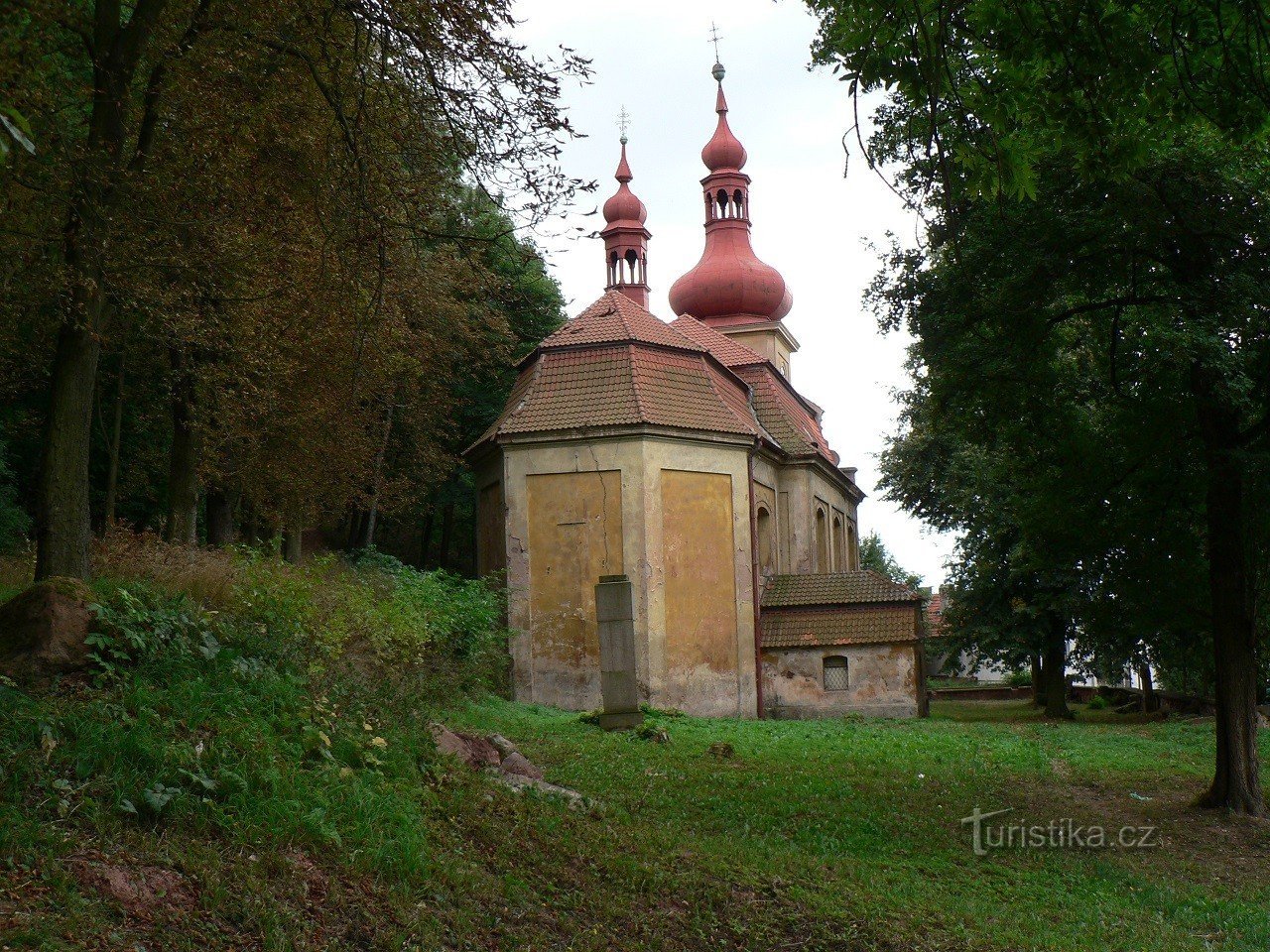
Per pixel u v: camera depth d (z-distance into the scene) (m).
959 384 16.36
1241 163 14.48
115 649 9.18
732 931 8.55
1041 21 8.62
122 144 12.29
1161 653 25.16
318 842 7.53
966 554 37.06
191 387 19.08
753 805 13.52
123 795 6.99
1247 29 8.73
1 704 7.70
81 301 11.73
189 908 6.29
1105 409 17.61
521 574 28.17
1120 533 17.22
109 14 12.06
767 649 30.09
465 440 39.19
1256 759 15.98
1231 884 12.41
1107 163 9.54
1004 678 77.19
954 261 15.98
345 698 10.77
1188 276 15.65
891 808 14.30
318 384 20.70
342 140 12.65
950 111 9.48
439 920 7.18
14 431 26.84
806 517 34.44
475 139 11.98
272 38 12.43
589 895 8.52
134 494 31.02
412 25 11.73
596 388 29.16
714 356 32.22
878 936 8.91
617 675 20.70
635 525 27.84
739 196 47.53
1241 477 15.46
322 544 38.12
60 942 5.49
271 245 15.20
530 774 12.39
